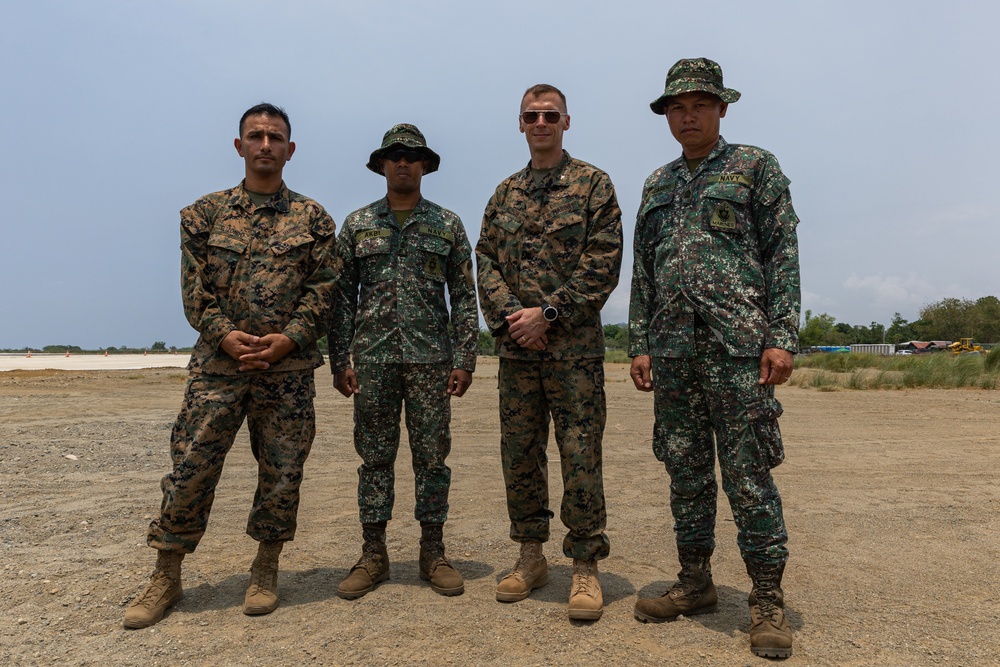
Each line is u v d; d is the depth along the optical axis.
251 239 2.94
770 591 2.43
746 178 2.62
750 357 2.50
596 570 2.85
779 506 2.52
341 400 12.20
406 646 2.38
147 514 4.26
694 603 2.70
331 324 3.27
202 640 2.44
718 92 2.65
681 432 2.72
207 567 3.29
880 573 3.20
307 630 2.53
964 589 2.98
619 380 17.89
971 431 8.30
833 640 2.44
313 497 4.90
